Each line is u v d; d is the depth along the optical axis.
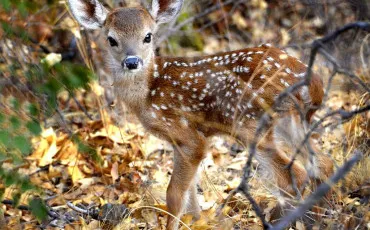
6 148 9.56
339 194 10.44
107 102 14.45
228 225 10.14
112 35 11.05
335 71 8.83
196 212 11.01
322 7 15.09
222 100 10.53
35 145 12.91
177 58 11.02
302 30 15.30
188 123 10.79
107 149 13.34
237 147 13.38
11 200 11.07
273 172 10.25
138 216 10.92
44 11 14.52
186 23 16.23
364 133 12.05
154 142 13.57
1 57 11.98
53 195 11.97
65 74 9.98
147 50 10.99
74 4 11.48
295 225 10.18
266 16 16.30
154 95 10.88
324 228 9.84
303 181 10.05
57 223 11.02
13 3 10.41
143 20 11.10
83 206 11.69
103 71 14.61
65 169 12.63
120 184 12.06
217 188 11.85
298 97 10.15
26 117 10.23
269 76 10.22
